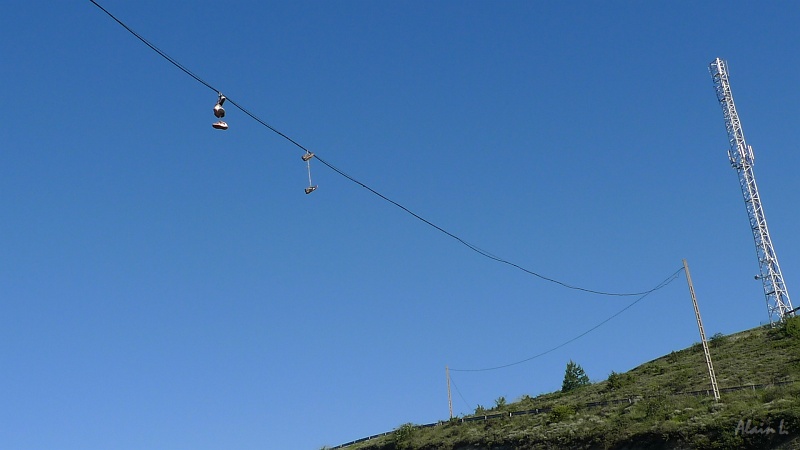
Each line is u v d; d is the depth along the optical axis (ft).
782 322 303.68
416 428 276.82
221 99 103.09
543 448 216.13
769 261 311.88
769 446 168.25
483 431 247.50
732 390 220.23
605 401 249.75
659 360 329.72
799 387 192.34
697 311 207.41
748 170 318.24
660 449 187.21
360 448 284.61
